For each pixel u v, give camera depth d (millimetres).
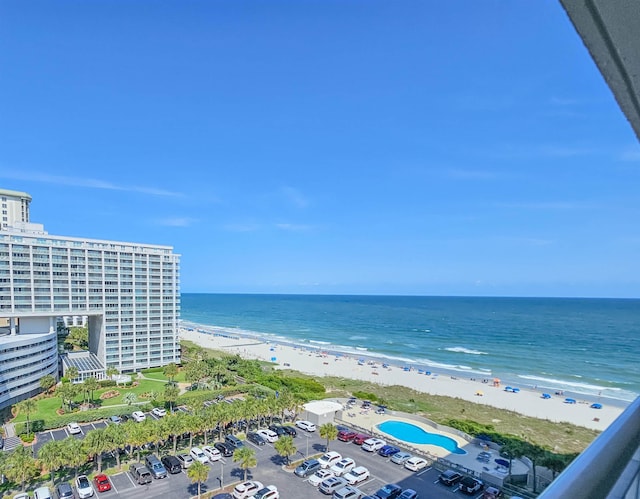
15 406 51719
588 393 68062
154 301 76562
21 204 120562
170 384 58156
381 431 45906
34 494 29984
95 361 70375
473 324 174000
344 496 30062
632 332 142500
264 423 46500
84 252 68625
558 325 166375
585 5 1780
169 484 32625
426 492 31781
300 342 129375
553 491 2215
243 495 30281
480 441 42188
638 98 2203
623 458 2748
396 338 136500
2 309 60625
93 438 33344
